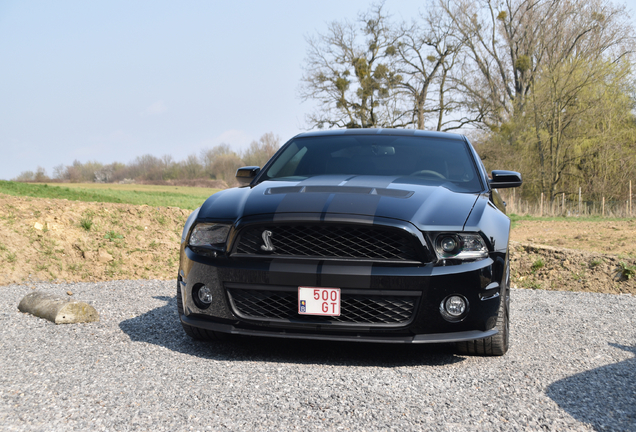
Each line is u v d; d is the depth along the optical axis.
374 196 3.08
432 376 2.78
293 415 2.23
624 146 29.47
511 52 37.78
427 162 3.95
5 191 17.66
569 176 30.91
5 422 2.11
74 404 2.32
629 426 2.16
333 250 2.90
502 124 33.91
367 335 2.90
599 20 29.64
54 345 3.30
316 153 4.20
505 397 2.47
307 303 2.89
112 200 21.42
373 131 4.49
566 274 6.59
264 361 3.06
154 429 2.08
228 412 2.25
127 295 5.16
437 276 2.82
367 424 2.15
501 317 3.03
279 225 2.95
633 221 17.36
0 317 4.04
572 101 29.48
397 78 36.19
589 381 2.72
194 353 3.21
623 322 4.32
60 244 7.19
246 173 4.36
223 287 3.05
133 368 2.85
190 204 24.28
